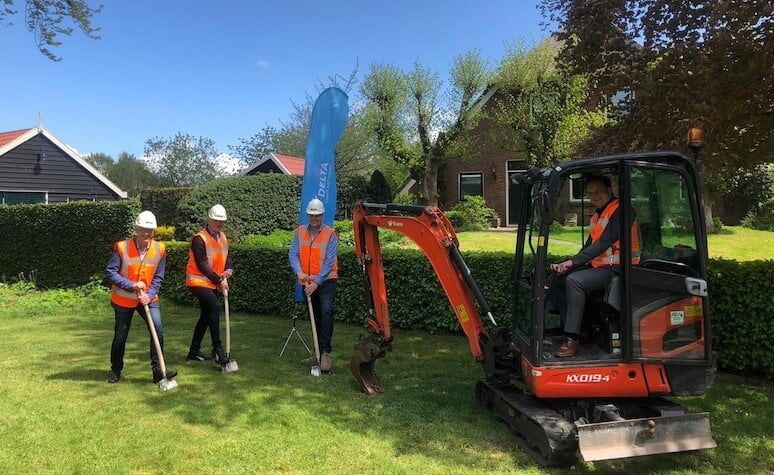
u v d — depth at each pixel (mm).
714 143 5676
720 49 5043
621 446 3629
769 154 5984
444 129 21016
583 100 7918
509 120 17891
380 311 5508
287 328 8344
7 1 11836
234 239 15477
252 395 5289
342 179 20688
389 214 5531
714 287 5809
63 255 12242
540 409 4117
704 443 3738
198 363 6449
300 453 4047
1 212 12938
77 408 4926
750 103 5469
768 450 4070
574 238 5004
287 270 9086
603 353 4074
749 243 14156
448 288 4953
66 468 3801
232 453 4039
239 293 9539
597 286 4090
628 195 3875
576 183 4910
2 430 4430
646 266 3953
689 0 5359
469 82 19844
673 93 5367
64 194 22859
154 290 5645
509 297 7348
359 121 26094
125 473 3734
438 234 4992
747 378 5688
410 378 5840
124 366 6324
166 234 15125
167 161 48094
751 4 4836
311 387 5539
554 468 3812
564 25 6211
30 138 21672
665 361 3883
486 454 4051
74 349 7168
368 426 4551
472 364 6344
